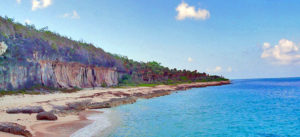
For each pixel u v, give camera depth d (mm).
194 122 19016
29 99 27078
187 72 134500
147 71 98875
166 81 101188
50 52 44188
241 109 27812
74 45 56656
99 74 62906
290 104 33719
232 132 15820
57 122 16203
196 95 51125
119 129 15516
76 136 12836
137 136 13914
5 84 31344
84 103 27562
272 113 24688
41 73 40250
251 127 17453
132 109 26359
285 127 17547
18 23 41562
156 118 20562
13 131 11086
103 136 13422
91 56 61469
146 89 61406
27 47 38031
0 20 35000
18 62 34781
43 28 52875
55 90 40250
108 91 46312
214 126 17594
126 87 64562
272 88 84125
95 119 18828
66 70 48500
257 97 46188
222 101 37688
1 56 31578
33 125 14266
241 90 71875
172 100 38844
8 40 33719
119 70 78250
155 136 14156
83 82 54500
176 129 16297
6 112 17891
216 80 144375
